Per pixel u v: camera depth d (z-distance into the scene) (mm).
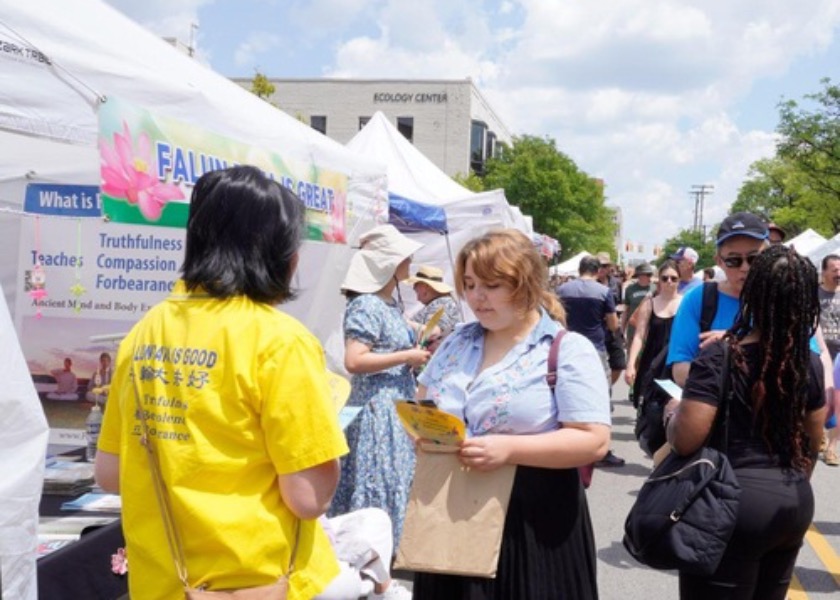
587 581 2303
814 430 2590
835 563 5137
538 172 42156
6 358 1954
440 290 6547
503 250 2314
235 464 1729
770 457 2488
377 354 3971
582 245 44125
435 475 2279
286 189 1905
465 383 2391
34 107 2789
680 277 8258
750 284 2492
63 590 2523
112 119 2994
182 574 1736
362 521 3152
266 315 1796
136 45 3496
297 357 1760
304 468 1745
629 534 2588
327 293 5938
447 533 2230
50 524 2998
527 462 2217
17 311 4543
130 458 1822
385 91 45625
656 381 3580
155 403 1767
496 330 2400
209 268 1784
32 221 4602
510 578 2230
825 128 32719
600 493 6797
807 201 36562
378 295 4172
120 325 4578
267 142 4125
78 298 4562
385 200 5906
